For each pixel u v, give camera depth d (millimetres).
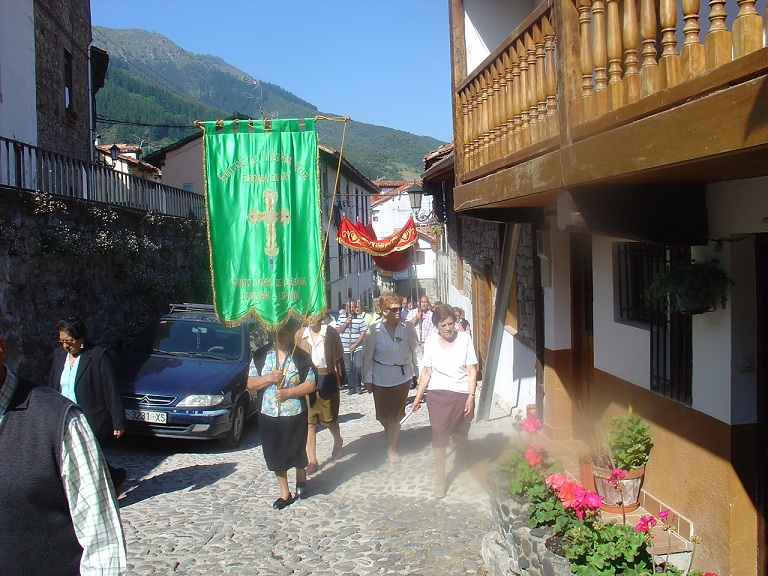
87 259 11734
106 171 13164
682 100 3092
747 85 2639
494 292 11656
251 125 6578
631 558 3740
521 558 4223
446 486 6656
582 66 4008
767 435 3994
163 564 5191
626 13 3576
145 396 9055
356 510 6246
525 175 4777
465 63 6637
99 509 2477
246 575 4953
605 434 5605
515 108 5086
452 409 6324
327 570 4969
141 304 14320
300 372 6434
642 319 5348
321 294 6605
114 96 149250
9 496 2322
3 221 8930
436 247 23609
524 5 8562
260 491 7125
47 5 14656
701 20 4449
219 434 9102
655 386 5012
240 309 6520
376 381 7668
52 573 2385
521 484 4707
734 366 4043
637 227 4184
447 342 6434
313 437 7598
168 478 7816
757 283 4020
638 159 3371
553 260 7305
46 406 2439
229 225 6555
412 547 5262
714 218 4172
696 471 4434
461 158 6527
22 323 9359
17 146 9633
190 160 27578
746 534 4090
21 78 13219
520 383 9594
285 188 6562
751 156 2873
